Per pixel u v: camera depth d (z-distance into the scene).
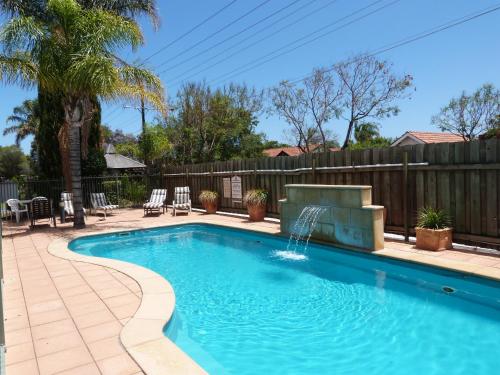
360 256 6.62
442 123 30.72
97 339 3.49
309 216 7.80
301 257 7.59
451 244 6.35
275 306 5.05
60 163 15.60
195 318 4.73
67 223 11.85
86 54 9.57
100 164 16.31
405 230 7.07
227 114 28.61
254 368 3.47
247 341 4.04
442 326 4.23
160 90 11.10
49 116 15.41
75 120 10.56
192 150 27.14
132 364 2.99
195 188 14.38
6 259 7.05
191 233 10.68
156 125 21.50
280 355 3.72
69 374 2.88
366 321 4.45
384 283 5.82
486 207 5.92
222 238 9.90
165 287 4.99
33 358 3.17
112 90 9.69
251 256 7.84
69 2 9.70
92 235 9.67
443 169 6.42
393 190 7.34
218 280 6.28
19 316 4.16
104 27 9.71
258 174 11.05
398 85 26.92
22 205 13.56
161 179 16.53
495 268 5.07
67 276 5.72
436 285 5.41
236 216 11.87
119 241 9.78
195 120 27.30
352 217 6.80
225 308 5.04
